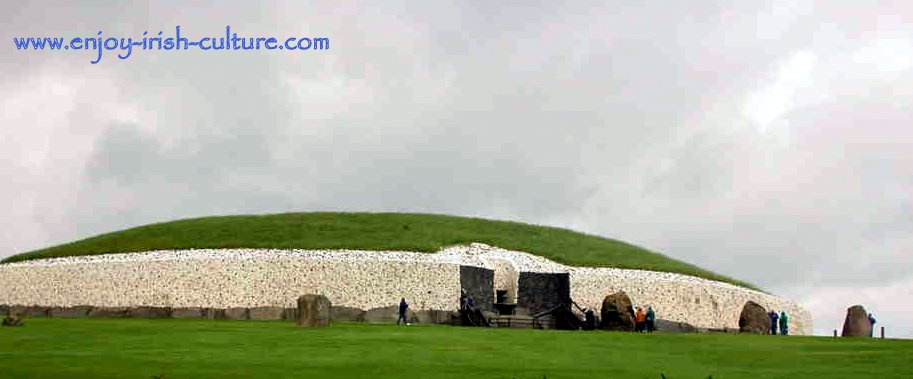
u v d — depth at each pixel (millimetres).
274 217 80188
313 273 65188
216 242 70812
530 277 68812
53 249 75625
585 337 48688
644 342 47344
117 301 66750
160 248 70562
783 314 69688
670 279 72812
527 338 47531
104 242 74875
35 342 42281
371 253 67938
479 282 67500
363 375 34562
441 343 44281
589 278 69562
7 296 70750
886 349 45656
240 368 35406
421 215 82688
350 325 54062
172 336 45094
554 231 83625
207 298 65125
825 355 43312
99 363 35812
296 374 34344
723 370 38656
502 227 81562
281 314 64188
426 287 65750
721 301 74375
